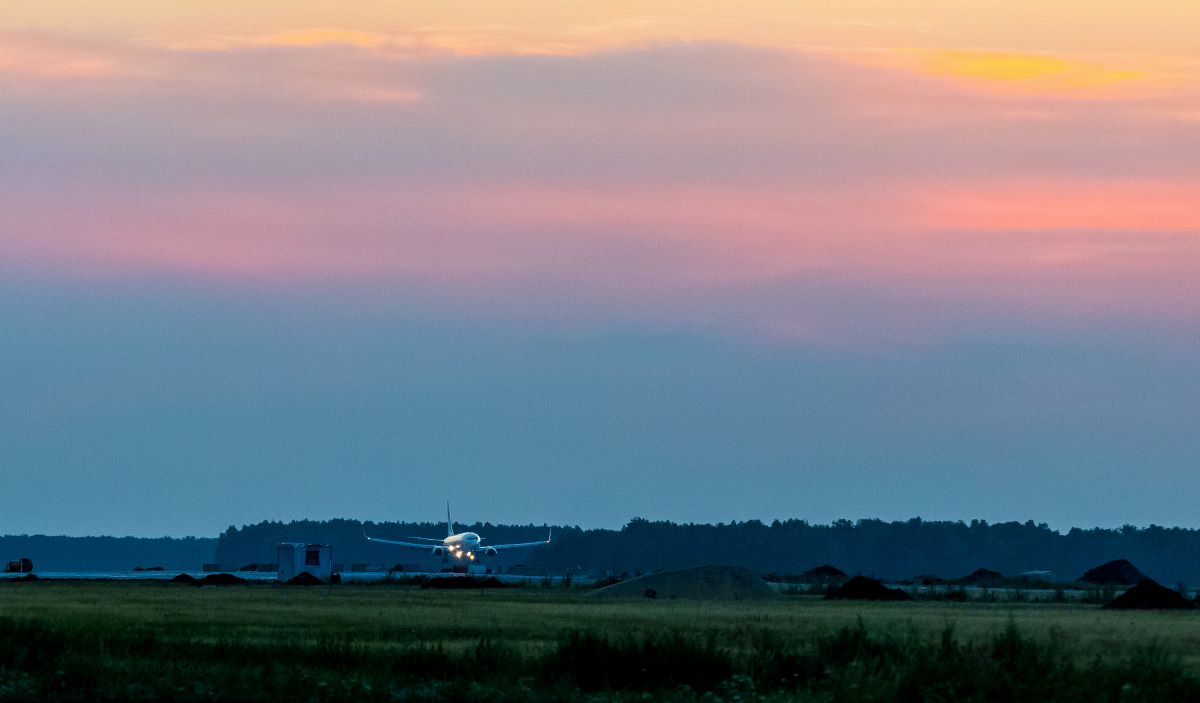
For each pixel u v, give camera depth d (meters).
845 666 157.25
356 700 137.75
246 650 179.50
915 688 139.12
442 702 139.38
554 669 163.00
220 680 147.25
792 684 155.62
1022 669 143.62
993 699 137.50
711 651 164.88
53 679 147.50
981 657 150.12
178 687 142.88
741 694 143.88
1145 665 149.50
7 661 168.88
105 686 144.38
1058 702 135.38
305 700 138.25
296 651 178.62
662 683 157.75
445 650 189.50
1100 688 141.62
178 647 184.75
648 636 172.62
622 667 162.62
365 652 177.62
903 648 170.50
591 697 144.25
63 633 184.88
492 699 140.12
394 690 143.25
